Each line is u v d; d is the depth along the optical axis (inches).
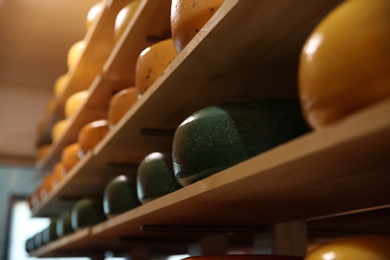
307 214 49.9
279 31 34.5
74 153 92.4
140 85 51.0
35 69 141.5
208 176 34.1
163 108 50.4
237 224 58.4
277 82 44.1
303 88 23.0
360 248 26.6
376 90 20.7
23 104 164.6
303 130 31.9
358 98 21.0
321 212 48.3
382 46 20.8
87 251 124.2
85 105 86.0
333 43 21.8
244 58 39.1
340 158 24.0
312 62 22.5
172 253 124.3
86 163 75.9
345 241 28.0
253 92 46.0
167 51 49.3
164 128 57.3
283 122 32.1
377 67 20.7
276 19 32.9
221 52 37.7
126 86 77.4
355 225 61.3
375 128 19.0
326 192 35.3
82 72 96.1
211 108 35.0
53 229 110.8
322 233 64.8
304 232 56.7
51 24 116.9
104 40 82.8
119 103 60.1
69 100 100.1
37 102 163.5
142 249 111.4
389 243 26.6
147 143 63.3
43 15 112.8
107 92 80.0
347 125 20.4
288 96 47.8
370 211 48.8
